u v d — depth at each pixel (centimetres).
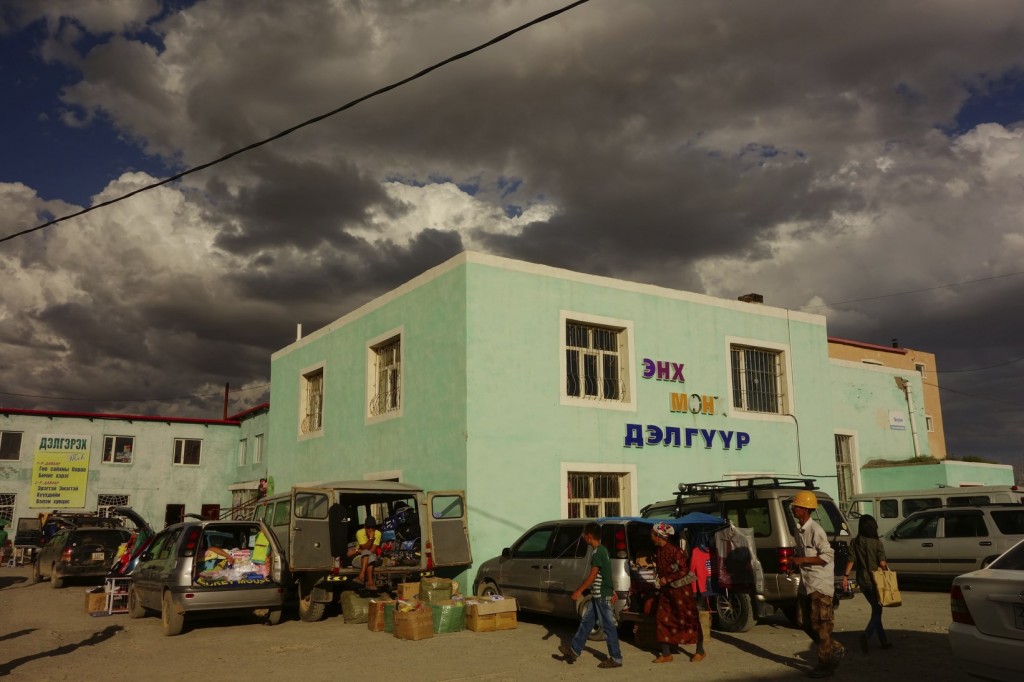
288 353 2338
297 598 1329
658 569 906
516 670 843
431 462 1546
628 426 1664
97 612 1379
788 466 1922
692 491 1262
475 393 1473
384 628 1127
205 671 851
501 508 1456
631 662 886
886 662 852
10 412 3062
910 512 1820
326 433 2028
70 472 3123
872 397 2462
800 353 2027
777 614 1232
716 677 796
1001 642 592
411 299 1698
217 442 3447
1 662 916
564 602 1095
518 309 1565
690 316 1834
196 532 1155
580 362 1659
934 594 1491
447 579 1264
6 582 2150
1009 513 1420
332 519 1247
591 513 1602
